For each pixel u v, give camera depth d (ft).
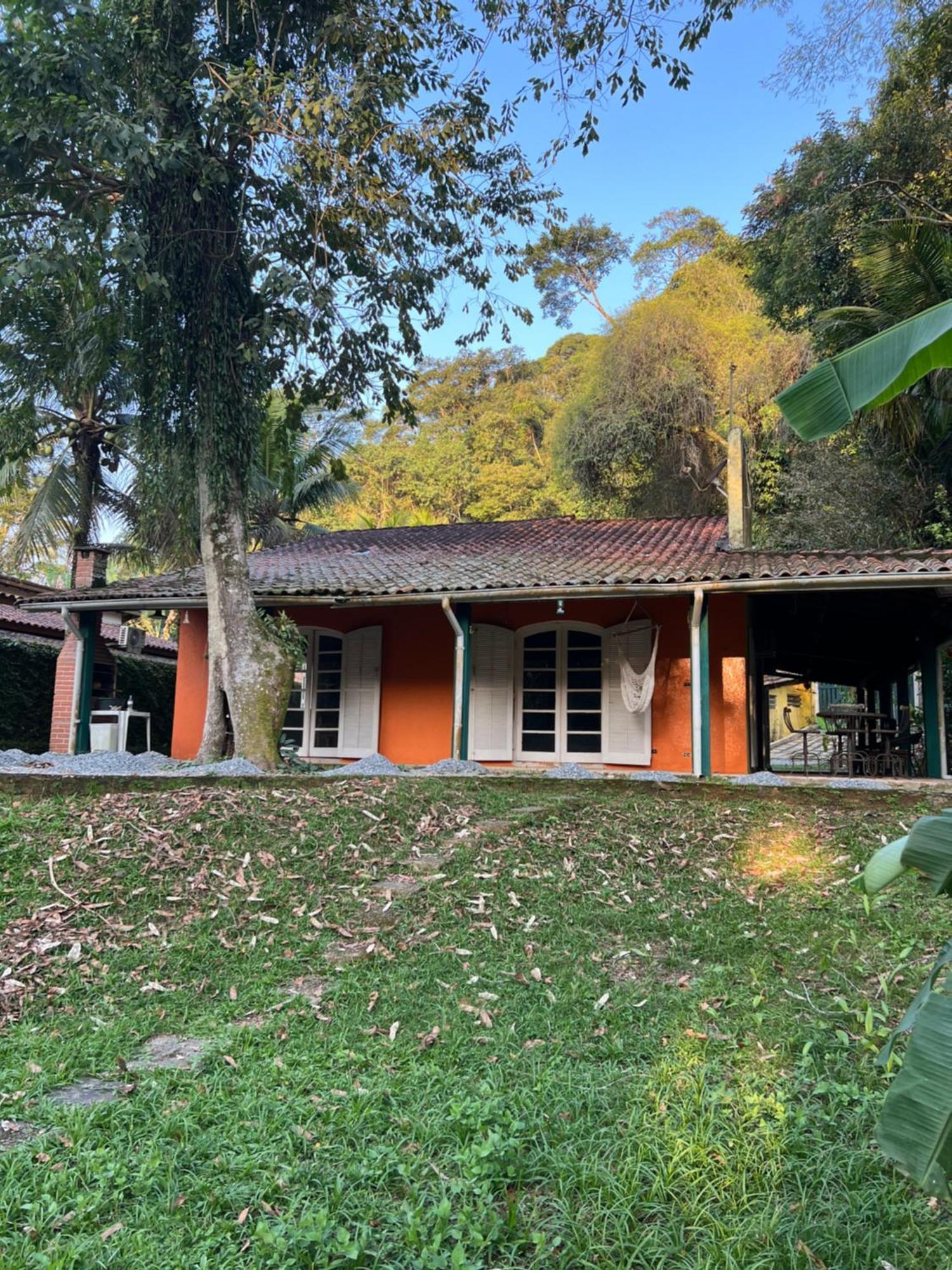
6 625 53.36
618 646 38.11
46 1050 12.25
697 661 32.09
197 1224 8.27
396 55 33.83
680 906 17.87
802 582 30.42
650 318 78.33
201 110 31.99
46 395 39.34
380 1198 8.73
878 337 7.66
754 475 70.54
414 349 40.01
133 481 53.78
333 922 17.13
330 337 38.78
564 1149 9.60
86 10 29.73
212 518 34.24
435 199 35.86
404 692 41.06
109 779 25.93
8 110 29.68
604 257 108.78
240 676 32.89
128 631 61.26
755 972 14.65
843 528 52.49
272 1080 11.23
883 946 15.53
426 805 24.29
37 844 20.42
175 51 32.04
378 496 133.18
